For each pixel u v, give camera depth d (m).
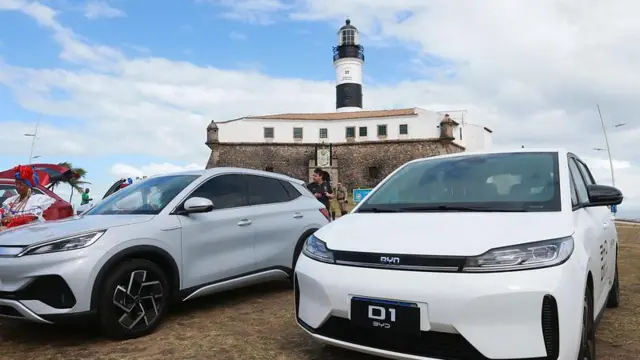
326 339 3.03
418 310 2.64
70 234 3.96
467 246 2.72
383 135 54.00
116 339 4.04
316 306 3.05
